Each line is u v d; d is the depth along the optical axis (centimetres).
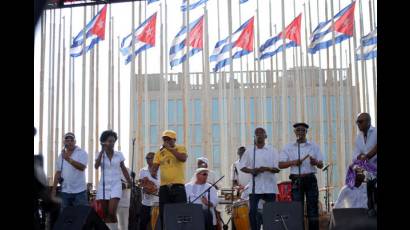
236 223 1067
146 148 1791
